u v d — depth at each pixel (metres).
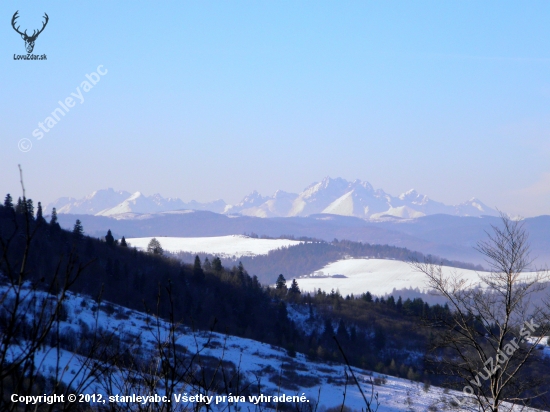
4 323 3.37
